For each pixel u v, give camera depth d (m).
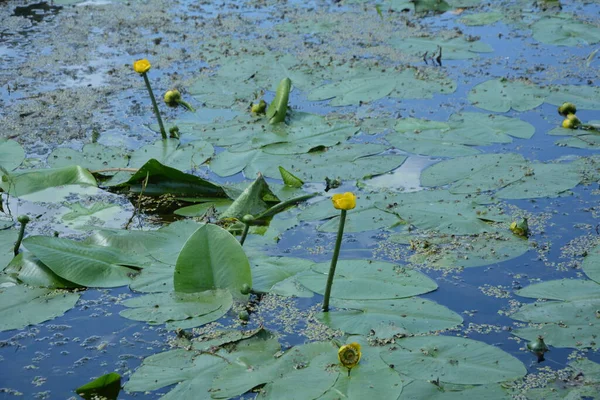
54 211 4.49
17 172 4.84
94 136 5.38
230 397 2.85
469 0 8.30
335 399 2.79
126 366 3.16
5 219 4.38
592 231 4.10
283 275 3.73
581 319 3.33
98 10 8.24
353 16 7.91
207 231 3.66
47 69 6.61
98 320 3.47
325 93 6.03
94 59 6.84
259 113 5.66
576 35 7.06
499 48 6.89
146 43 7.21
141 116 5.72
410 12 8.03
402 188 4.64
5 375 3.13
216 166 4.94
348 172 4.81
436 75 6.31
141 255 3.92
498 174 4.67
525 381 2.95
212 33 7.46
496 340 3.25
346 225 4.22
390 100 5.91
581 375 2.98
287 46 7.05
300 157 5.01
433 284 3.61
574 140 5.15
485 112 5.66
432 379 2.93
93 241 4.00
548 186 4.51
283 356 3.08
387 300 3.49
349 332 3.27
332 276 3.37
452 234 4.08
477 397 2.83
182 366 3.08
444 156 4.96
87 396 2.98
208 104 5.89
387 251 3.98
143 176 4.69
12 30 7.59
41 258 3.71
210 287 3.60
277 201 4.54
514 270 3.78
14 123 5.61
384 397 2.79
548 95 5.83
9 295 3.62
